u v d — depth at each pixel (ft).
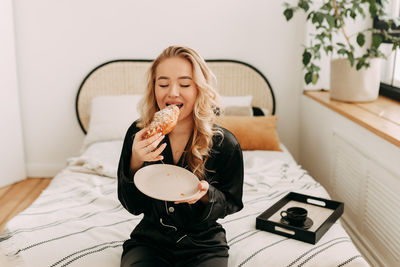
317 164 10.18
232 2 10.96
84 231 5.72
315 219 5.94
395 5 9.15
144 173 4.35
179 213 4.65
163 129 4.11
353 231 7.89
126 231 5.83
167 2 10.97
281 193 7.07
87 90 11.25
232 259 5.11
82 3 10.96
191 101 4.50
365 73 8.76
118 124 10.18
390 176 6.48
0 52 10.66
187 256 4.60
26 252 5.18
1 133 10.97
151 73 4.66
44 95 11.46
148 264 4.36
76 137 11.74
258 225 5.77
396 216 6.29
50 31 11.10
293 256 5.08
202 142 4.61
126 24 11.08
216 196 4.48
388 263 6.64
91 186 7.45
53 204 6.67
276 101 11.52
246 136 9.45
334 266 4.95
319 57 9.33
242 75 11.26
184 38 11.16
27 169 11.88
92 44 11.18
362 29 10.25
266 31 11.10
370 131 7.11
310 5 10.68
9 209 9.79
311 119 10.52
